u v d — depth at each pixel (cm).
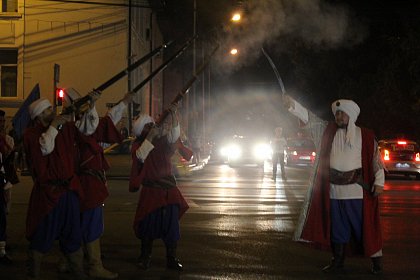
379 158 788
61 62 3572
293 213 1339
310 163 3378
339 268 803
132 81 3725
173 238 805
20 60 3541
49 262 865
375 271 804
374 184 780
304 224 796
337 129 793
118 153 3111
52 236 681
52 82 3562
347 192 779
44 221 679
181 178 2402
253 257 897
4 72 3572
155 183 794
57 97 2198
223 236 1055
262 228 1138
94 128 712
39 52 3556
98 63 3584
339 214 784
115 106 755
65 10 3566
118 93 3591
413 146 2525
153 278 774
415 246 997
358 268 841
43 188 678
